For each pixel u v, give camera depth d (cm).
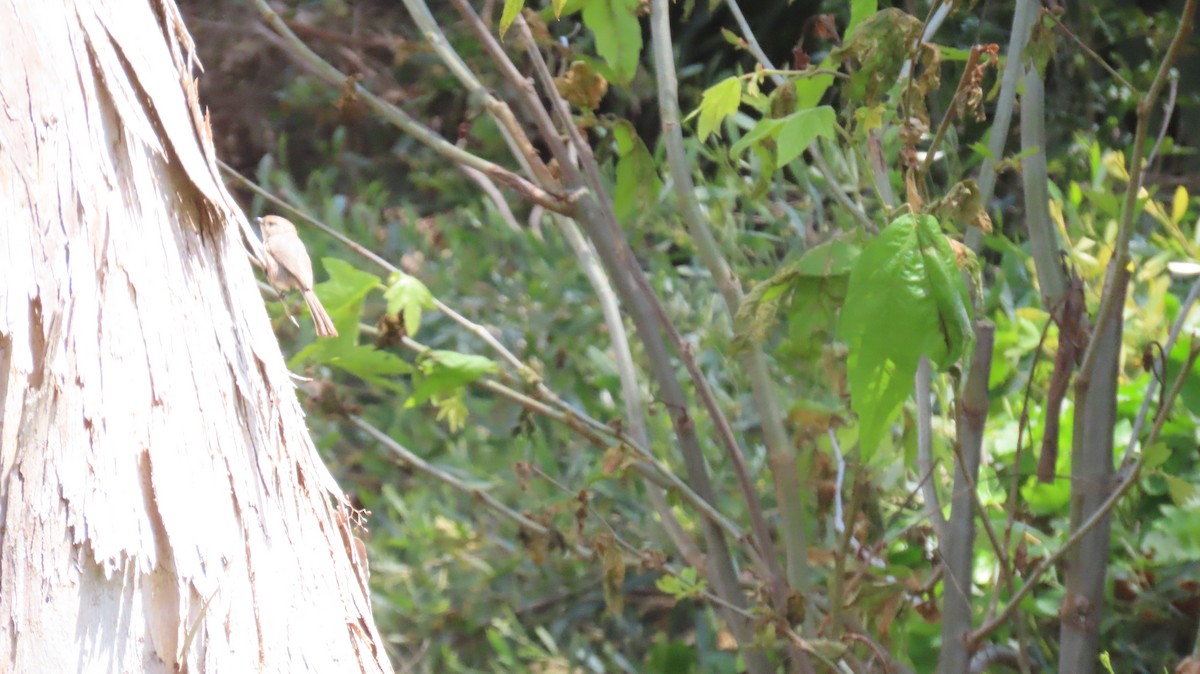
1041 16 352
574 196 374
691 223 376
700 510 375
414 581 471
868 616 380
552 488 453
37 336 314
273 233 339
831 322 357
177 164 322
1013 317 431
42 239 315
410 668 455
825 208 540
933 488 374
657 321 393
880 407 340
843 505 400
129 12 322
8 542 312
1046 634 399
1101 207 409
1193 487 373
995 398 414
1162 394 356
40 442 313
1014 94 364
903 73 372
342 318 377
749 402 463
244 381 323
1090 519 354
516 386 393
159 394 316
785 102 356
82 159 317
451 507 484
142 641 313
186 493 316
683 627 461
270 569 320
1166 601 390
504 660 423
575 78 380
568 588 461
